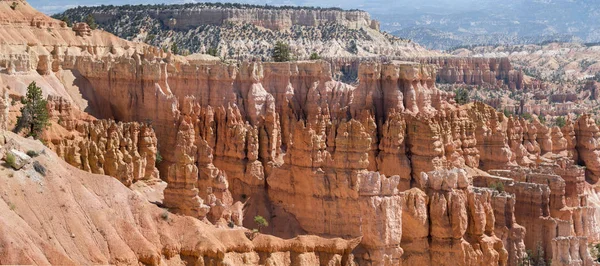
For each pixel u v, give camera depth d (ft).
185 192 354.74
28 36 549.13
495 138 506.89
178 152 358.43
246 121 452.76
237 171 426.10
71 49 568.82
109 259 311.68
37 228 302.66
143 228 331.36
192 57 593.83
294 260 350.02
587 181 559.38
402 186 440.45
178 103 458.91
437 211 375.86
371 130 453.58
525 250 421.18
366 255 359.87
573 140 571.28
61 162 338.34
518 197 442.09
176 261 328.08
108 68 466.70
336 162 378.73
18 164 313.12
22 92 433.48
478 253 377.71
